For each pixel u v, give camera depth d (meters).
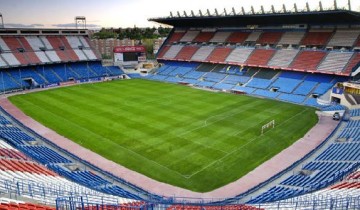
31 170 32.88
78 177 35.34
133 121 56.72
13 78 88.31
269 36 95.81
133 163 41.12
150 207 26.06
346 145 44.06
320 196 27.12
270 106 68.00
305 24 89.56
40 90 84.69
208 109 64.69
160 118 58.44
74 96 76.62
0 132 47.75
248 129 53.19
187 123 55.69
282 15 78.81
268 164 41.09
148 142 47.38
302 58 83.06
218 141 47.94
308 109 66.12
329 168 37.09
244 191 34.84
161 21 108.81
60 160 40.53
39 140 48.09
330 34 84.25
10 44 95.44
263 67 87.31
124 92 80.62
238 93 80.94
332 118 59.78
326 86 74.19
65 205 20.80
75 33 111.62
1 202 19.98
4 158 35.00
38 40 102.31
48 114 61.62
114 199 26.83
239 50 97.00
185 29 119.00
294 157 43.00
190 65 104.31
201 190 35.12
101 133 51.06
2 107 67.31
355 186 29.64
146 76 104.69
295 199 27.83
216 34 108.75
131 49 112.94
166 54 112.94
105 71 106.38
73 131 52.12
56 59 99.88
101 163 41.16
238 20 94.94
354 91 63.81
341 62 75.38
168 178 37.59
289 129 53.66
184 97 75.06
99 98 74.06
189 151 44.44
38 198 22.98
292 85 78.75
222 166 40.44
